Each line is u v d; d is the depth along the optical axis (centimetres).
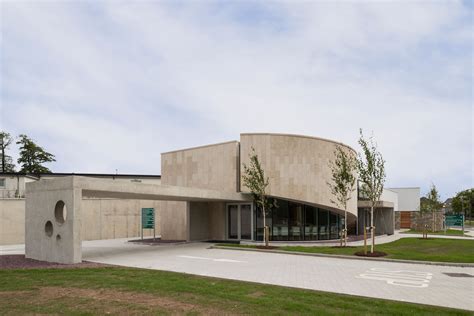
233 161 2597
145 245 2427
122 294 973
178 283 1106
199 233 2692
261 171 2244
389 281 1167
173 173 2927
